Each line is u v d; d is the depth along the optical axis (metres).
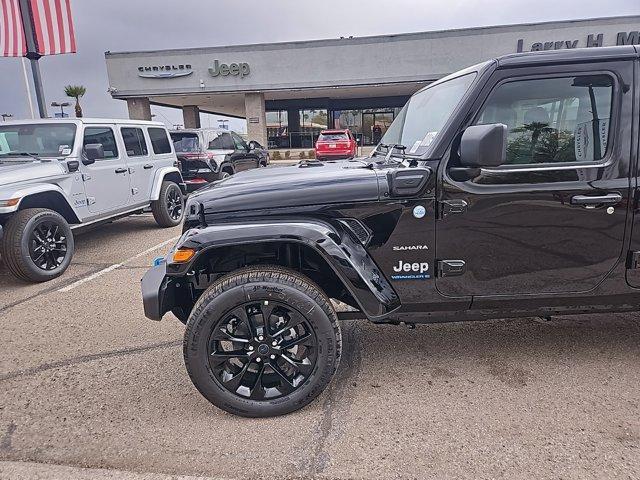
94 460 2.26
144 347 3.50
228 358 2.50
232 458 2.24
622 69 2.43
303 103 27.44
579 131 2.51
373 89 23.19
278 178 2.78
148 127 7.96
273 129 28.06
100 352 3.44
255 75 22.00
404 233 2.54
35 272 5.05
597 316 3.72
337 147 18.89
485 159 2.20
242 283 2.42
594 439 2.29
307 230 2.41
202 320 2.41
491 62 2.49
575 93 2.48
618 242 2.55
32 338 3.70
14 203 4.92
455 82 2.85
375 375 2.97
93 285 5.05
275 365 2.53
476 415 2.52
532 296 2.63
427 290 2.62
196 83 22.20
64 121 6.20
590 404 2.58
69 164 5.79
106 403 2.76
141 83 22.27
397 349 3.31
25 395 2.86
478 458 2.19
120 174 6.91
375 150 3.82
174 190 8.52
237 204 2.51
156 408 2.69
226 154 11.66
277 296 2.42
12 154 5.99
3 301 4.61
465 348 3.29
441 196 2.50
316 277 2.90
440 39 20.52
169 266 2.44
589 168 2.48
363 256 2.53
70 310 4.30
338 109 27.73
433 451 2.24
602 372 2.91
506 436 2.33
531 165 2.50
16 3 10.74
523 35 19.84
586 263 2.58
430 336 3.49
